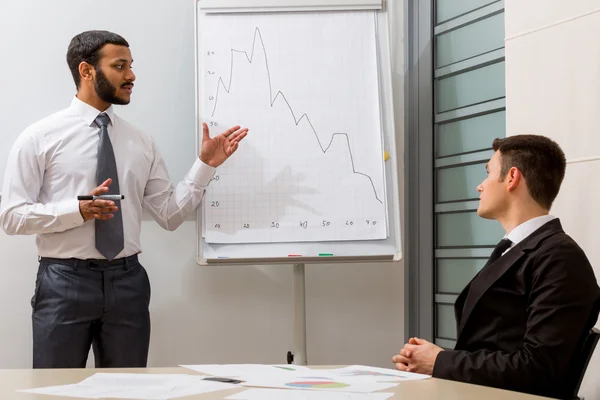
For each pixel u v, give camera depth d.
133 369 1.27
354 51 2.69
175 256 2.84
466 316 1.58
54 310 2.29
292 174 2.61
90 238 2.33
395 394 1.00
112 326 2.37
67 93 2.75
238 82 2.66
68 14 2.76
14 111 2.70
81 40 2.41
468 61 2.75
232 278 2.89
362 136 2.64
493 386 1.39
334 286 2.98
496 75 2.62
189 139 2.86
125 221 2.42
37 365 2.31
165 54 2.85
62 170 2.35
